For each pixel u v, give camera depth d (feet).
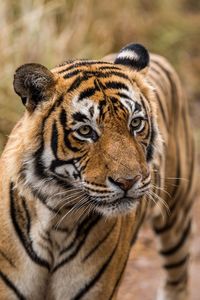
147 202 29.43
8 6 49.32
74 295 25.52
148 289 39.27
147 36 65.41
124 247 26.37
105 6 62.64
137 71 25.50
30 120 23.67
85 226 24.95
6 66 44.70
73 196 23.98
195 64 68.49
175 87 33.99
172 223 34.30
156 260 42.47
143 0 71.72
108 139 23.16
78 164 23.44
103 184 23.02
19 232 24.82
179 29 70.90
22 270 24.99
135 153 23.18
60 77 23.91
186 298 36.70
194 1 83.05
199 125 60.03
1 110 42.06
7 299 25.12
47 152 23.58
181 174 33.73
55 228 24.72
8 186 24.90
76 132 23.34
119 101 23.48
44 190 23.99
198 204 48.98
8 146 24.82
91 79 23.77
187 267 36.22
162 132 30.73
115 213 23.45
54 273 25.39
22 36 47.03
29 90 23.47
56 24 53.31
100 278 25.54
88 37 56.13
